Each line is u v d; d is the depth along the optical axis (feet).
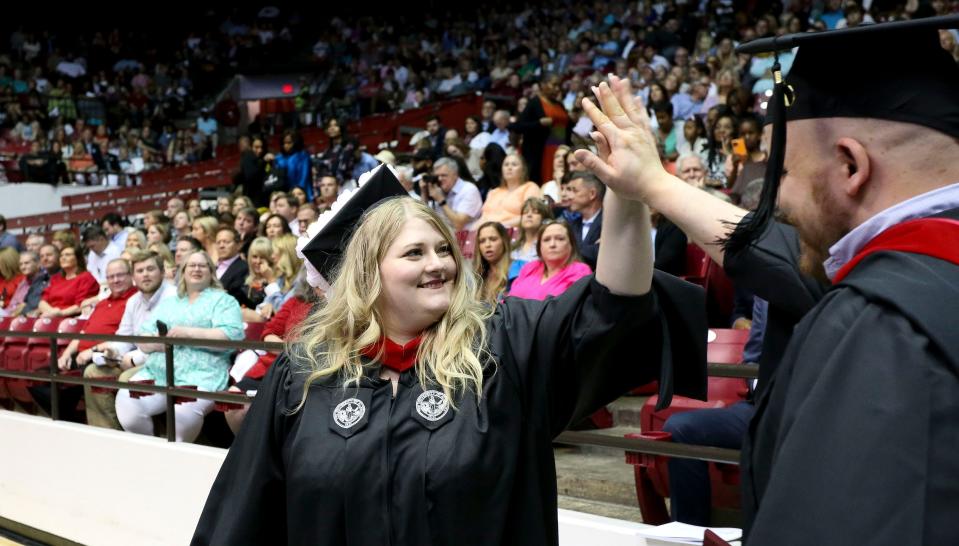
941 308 3.07
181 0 83.76
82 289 25.58
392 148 46.57
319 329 6.56
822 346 3.28
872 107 3.56
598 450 14.67
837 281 3.59
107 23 84.53
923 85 3.50
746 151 19.94
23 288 28.40
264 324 18.02
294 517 6.03
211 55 77.97
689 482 9.61
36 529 17.35
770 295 5.37
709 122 25.11
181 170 56.59
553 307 6.24
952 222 3.25
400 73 59.72
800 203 3.83
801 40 3.74
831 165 3.69
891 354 3.04
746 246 4.57
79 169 57.57
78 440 16.48
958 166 3.47
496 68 53.01
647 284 5.60
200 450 14.12
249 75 74.18
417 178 27.66
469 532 5.79
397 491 5.88
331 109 56.75
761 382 4.91
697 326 5.69
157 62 78.28
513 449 5.98
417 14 72.13
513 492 6.02
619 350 5.93
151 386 15.29
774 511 3.07
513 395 6.09
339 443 6.01
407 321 6.41
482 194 28.07
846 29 3.61
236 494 6.38
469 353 6.12
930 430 2.92
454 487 5.81
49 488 17.17
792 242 5.42
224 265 22.80
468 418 5.98
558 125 27.84
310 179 35.65
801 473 3.06
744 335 13.20
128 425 16.79
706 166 23.70
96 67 78.02
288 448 6.25
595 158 5.18
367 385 6.22
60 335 17.47
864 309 3.22
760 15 41.39
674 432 9.72
